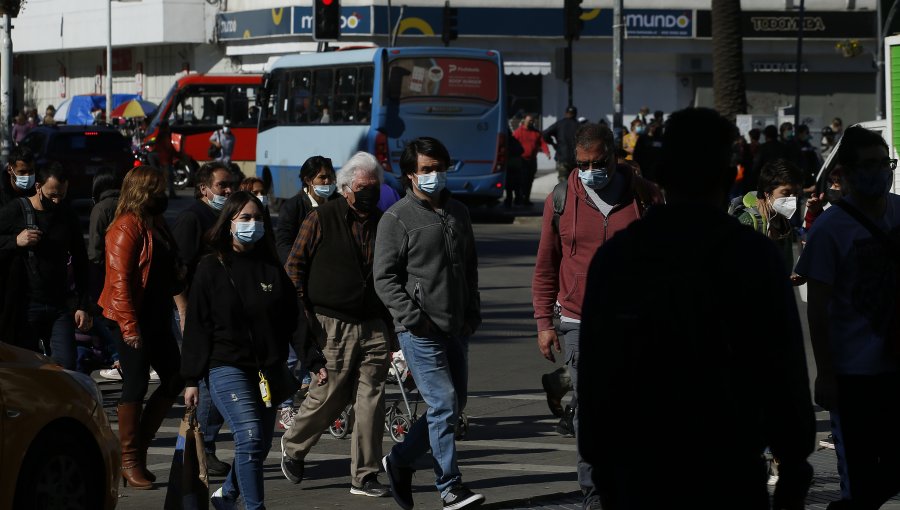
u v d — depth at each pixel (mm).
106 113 134500
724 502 10133
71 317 23516
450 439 18094
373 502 19453
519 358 33938
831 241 14852
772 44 122875
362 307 19531
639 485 10289
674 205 10453
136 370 20750
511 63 118812
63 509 16625
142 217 20828
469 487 20188
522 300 44594
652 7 119938
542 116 120812
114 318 20500
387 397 27750
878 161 14727
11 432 15656
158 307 20922
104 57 148750
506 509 18984
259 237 17250
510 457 22781
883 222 15031
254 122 108375
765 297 10062
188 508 17250
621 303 10273
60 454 16594
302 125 80125
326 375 17797
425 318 18062
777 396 10047
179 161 103625
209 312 17297
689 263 10180
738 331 10133
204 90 108312
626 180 17766
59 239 23250
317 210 19750
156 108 121000
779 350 10047
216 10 128875
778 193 21172
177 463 17297
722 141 10375
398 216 18203
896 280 14750
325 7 75062
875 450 15047
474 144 73875
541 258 18234
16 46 156250
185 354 17297
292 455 20109
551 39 119375
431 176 18078
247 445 17172
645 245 10352
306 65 79938
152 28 132250
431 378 18188
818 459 22531
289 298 17594
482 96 73938
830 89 124500
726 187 10547
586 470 17547
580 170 17578
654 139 66500
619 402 10266
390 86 73062
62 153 72062
